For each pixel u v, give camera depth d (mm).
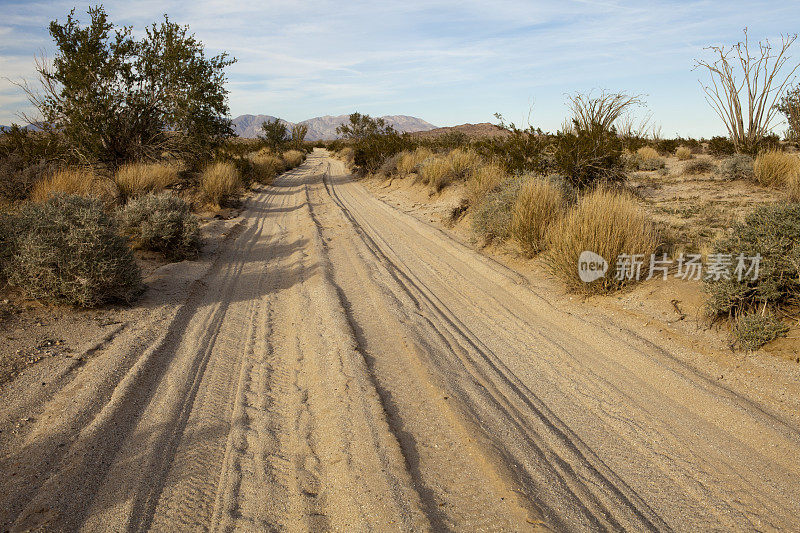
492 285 8047
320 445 3684
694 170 17859
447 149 26969
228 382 4758
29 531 2760
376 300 7164
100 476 3324
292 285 8203
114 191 13164
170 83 18906
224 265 9664
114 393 4367
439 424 3926
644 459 3584
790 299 5113
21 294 6461
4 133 16984
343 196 21703
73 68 16781
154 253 9602
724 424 3912
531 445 3676
